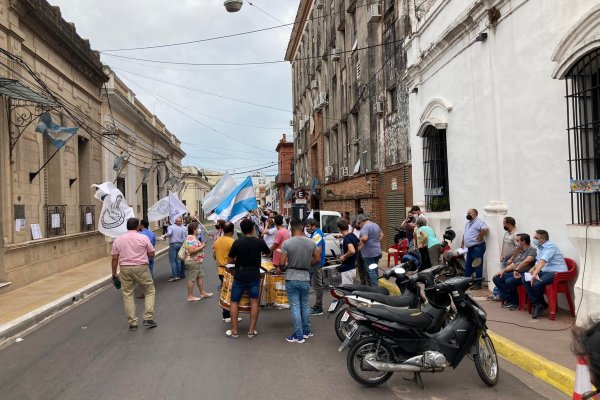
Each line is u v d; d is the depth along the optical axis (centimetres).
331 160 2650
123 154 2488
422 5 1303
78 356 663
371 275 977
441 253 1049
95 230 1928
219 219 1291
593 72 662
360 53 1964
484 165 948
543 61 752
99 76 1992
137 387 532
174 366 601
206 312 924
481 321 521
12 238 1228
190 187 6762
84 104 1883
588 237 628
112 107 2266
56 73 1596
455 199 1093
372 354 519
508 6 845
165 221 3634
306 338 724
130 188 2688
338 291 672
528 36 791
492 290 886
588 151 659
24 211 1312
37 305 1002
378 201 1789
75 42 1734
